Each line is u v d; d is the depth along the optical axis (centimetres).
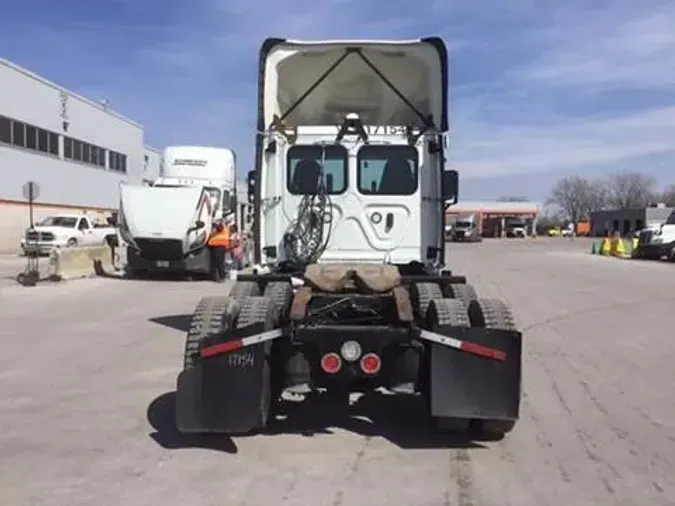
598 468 587
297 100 1023
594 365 1012
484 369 618
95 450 626
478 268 3125
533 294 1988
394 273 776
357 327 652
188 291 1986
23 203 4047
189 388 621
